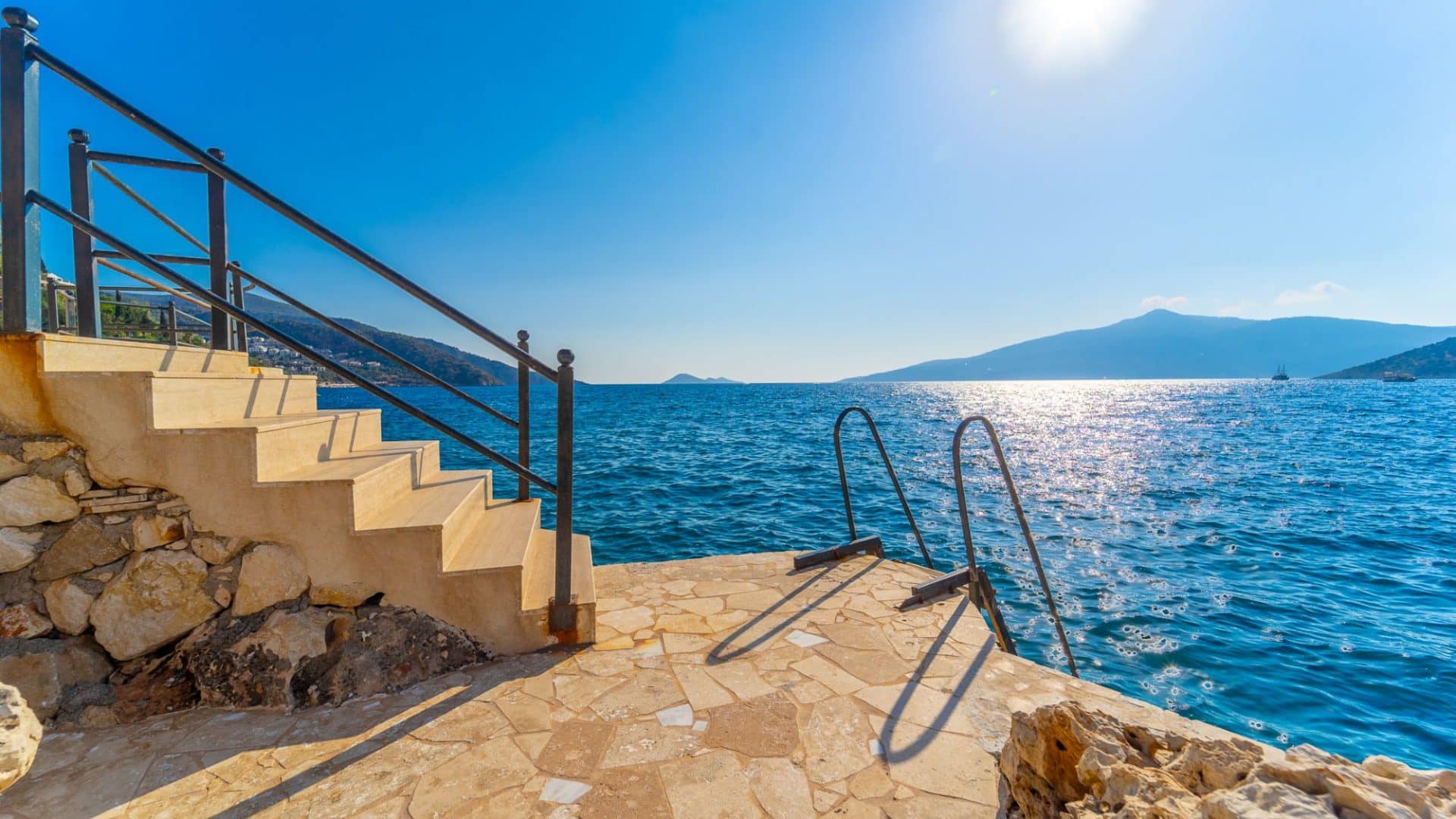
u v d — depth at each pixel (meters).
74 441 2.34
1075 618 7.03
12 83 2.20
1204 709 5.29
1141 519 11.97
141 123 2.28
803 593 3.89
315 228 2.57
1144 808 1.21
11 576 2.26
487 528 3.54
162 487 2.45
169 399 2.50
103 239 2.26
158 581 2.43
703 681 2.70
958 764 2.10
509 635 2.93
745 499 12.72
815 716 2.41
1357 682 5.66
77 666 2.32
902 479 15.70
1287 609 7.30
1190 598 7.67
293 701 2.46
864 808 1.87
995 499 13.52
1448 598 7.75
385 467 3.04
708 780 2.00
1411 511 12.71
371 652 2.63
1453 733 4.93
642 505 12.05
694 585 4.04
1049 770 1.62
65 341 2.36
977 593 3.78
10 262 2.23
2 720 1.58
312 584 2.63
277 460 2.69
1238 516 12.27
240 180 2.42
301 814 1.83
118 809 1.84
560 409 2.98
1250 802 1.14
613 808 1.86
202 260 3.65
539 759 2.11
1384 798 1.10
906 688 2.64
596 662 2.88
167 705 2.40
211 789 1.94
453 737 2.25
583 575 3.38
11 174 2.22
